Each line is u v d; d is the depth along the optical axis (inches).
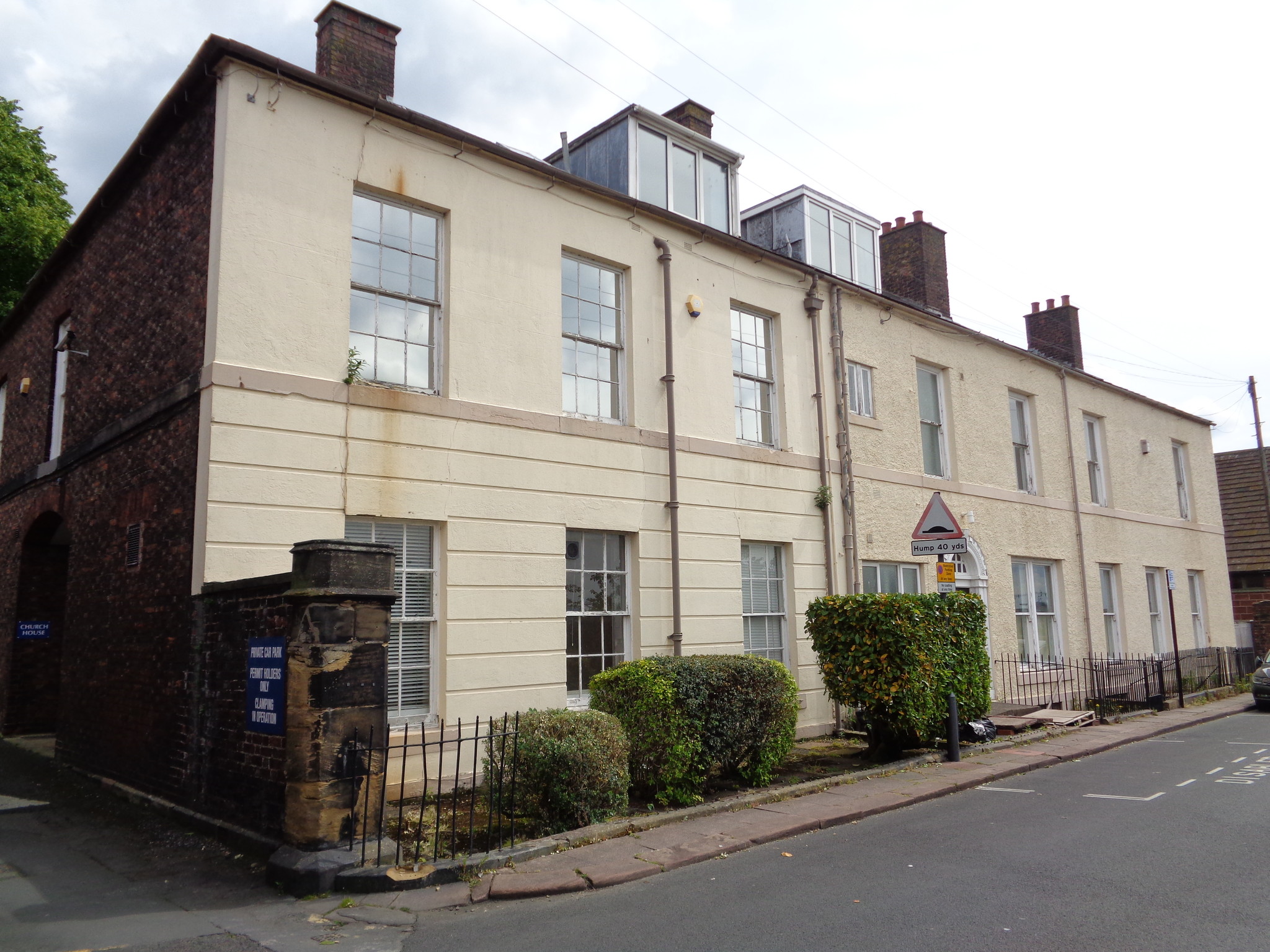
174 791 335.3
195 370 343.0
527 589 405.1
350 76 426.9
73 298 493.7
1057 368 791.7
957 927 212.4
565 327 451.5
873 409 611.5
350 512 355.3
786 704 392.8
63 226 859.4
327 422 354.3
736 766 379.2
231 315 336.2
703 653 474.3
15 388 593.0
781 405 550.9
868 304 617.9
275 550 335.6
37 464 522.0
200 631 325.4
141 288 402.6
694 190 578.9
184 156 374.6
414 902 241.0
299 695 265.1
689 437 489.1
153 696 356.8
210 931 220.1
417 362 392.2
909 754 454.3
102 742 397.7
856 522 577.9
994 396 719.7
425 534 383.9
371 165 381.1
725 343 520.1
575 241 451.8
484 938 212.8
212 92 357.1
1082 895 234.5
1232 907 222.8
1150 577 890.1
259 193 348.5
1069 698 713.6
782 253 642.8
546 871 262.5
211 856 284.0
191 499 335.3
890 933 209.2
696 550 482.6
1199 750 495.8
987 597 665.0
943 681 456.1
